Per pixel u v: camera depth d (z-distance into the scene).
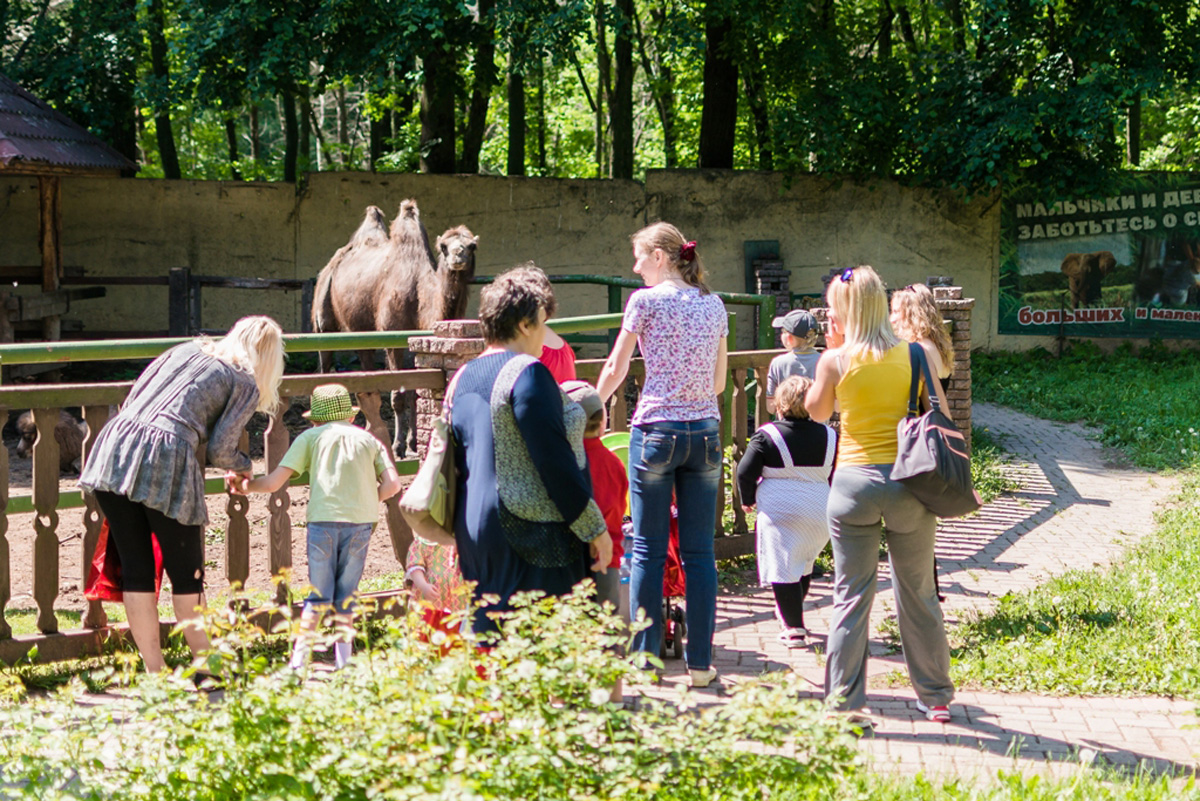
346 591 5.08
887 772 4.07
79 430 9.91
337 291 12.16
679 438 4.82
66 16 18.58
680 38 17.09
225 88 17.20
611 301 14.46
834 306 4.59
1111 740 4.51
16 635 5.39
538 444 3.57
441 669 2.98
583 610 3.25
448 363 5.92
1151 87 17.77
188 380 4.71
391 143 23.97
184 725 3.16
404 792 2.57
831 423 9.48
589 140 29.19
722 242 20.14
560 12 15.91
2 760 3.26
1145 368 18.88
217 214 18.75
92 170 14.56
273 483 5.01
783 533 5.64
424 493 3.75
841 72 19.30
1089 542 8.25
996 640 5.66
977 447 12.03
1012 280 20.84
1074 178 19.11
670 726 3.13
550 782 2.86
